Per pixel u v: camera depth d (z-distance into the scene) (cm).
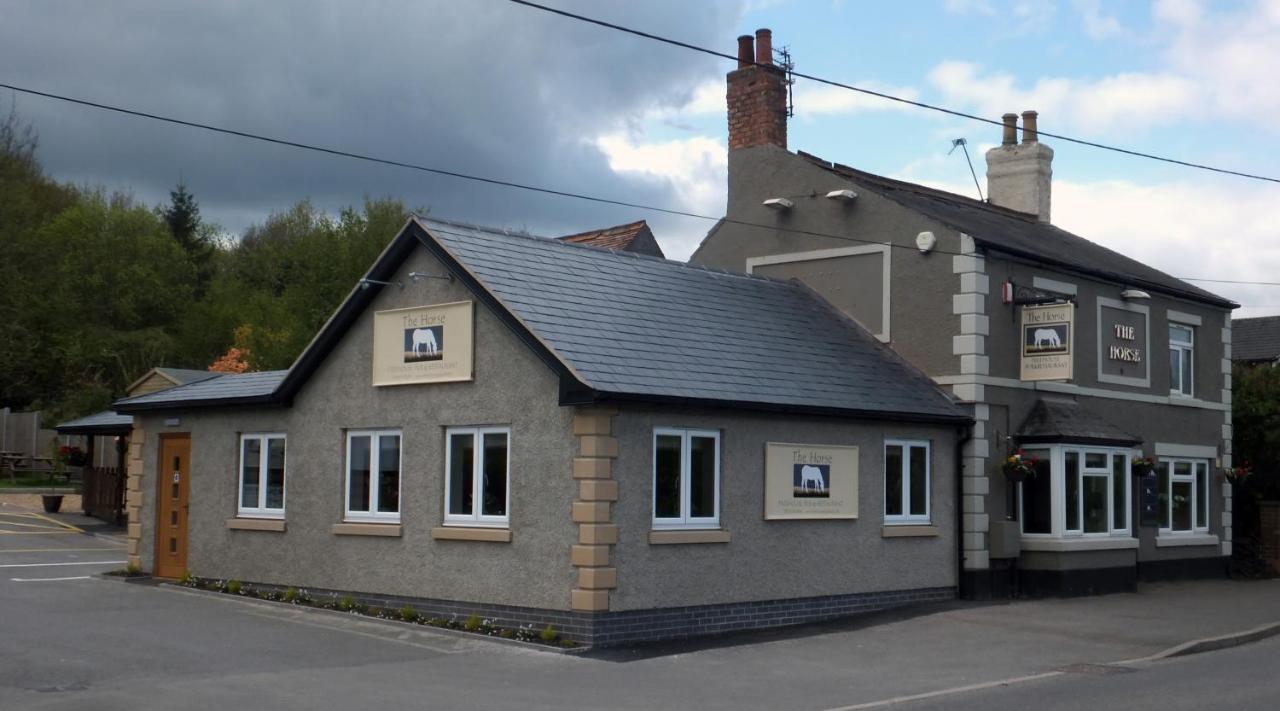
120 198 6550
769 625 1727
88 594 1906
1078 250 2634
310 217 6800
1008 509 2172
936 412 2011
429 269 1747
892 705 1177
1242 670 1428
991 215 2675
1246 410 2930
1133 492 2517
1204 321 2792
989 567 2117
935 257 2188
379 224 5081
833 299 2334
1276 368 3097
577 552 1514
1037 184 2873
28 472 4253
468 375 1669
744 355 1827
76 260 5219
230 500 2025
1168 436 2634
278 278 6562
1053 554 2155
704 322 1891
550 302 1672
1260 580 2702
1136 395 2534
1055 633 1706
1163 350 2636
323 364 1895
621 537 1537
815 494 1812
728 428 1692
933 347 2175
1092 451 2241
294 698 1157
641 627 1554
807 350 2005
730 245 2519
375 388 1808
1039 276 2286
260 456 1998
